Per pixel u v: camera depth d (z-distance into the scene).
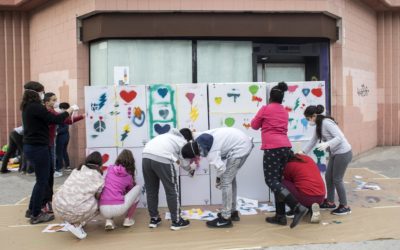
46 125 5.41
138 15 8.38
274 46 8.96
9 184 7.70
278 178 5.23
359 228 5.10
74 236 4.98
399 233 4.91
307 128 6.16
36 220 5.43
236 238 4.83
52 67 9.88
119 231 5.15
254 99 6.07
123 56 8.59
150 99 5.99
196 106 6.02
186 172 6.06
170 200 5.12
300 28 8.68
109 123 5.95
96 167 5.14
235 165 5.18
